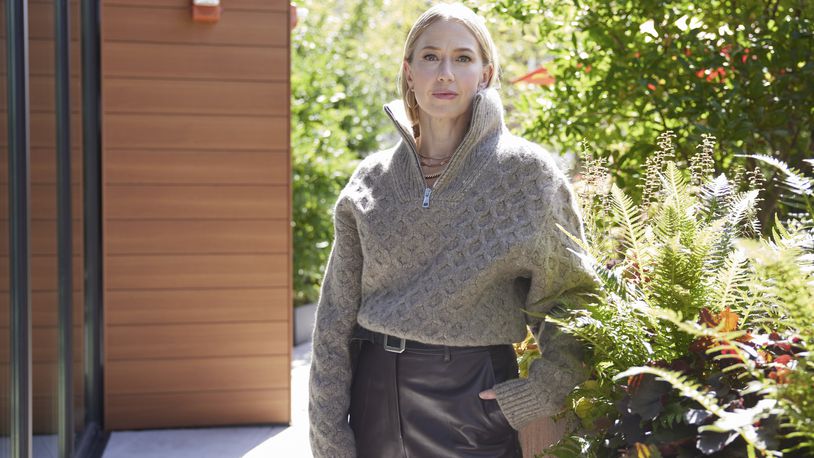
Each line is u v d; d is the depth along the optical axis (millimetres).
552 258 1785
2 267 2666
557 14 3248
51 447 3412
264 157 4547
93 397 4477
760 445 1201
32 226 3039
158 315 4535
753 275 1535
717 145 2775
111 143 4469
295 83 7285
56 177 3502
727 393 1377
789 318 1405
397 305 1848
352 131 8102
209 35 4496
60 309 3572
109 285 4500
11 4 2734
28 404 2850
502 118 1850
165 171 4504
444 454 1840
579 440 1682
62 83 3609
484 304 1827
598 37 3027
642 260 1715
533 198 1767
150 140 4492
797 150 2715
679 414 1360
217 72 4508
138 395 4543
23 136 2805
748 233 1834
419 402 1851
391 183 1898
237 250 4562
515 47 7477
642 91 2932
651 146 2902
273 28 4523
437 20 1865
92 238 4469
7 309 2738
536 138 3256
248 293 4578
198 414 4586
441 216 1816
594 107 3049
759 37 2736
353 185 1963
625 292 1637
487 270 1777
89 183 4422
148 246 4516
